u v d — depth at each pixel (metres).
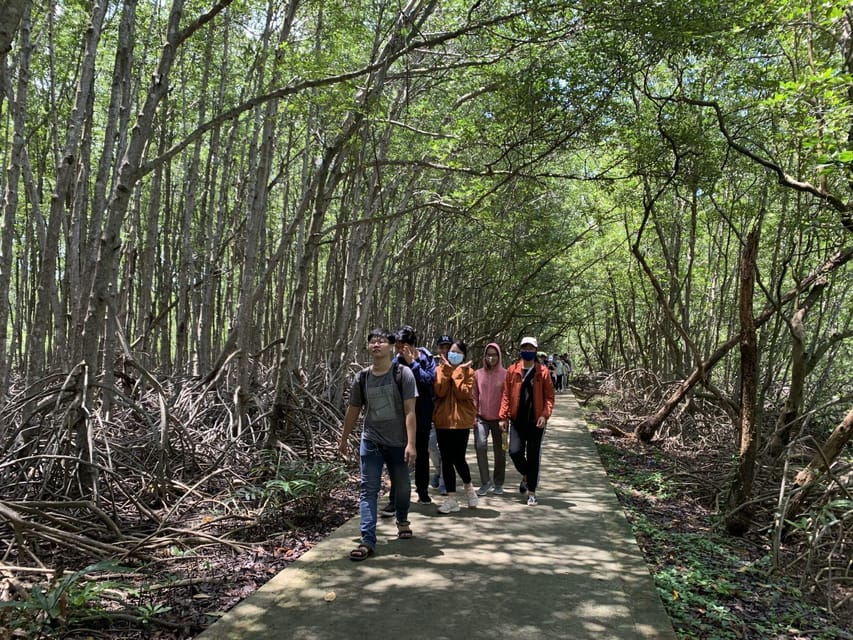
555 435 11.71
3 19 2.79
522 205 13.77
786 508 5.52
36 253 14.14
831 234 8.20
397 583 4.18
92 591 3.51
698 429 12.12
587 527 5.62
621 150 9.85
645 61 8.17
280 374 8.54
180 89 12.71
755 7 7.15
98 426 6.99
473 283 23.55
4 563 4.43
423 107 10.55
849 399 6.24
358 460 8.98
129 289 13.04
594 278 22.97
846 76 6.00
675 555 5.37
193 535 5.00
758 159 7.46
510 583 4.22
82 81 7.03
